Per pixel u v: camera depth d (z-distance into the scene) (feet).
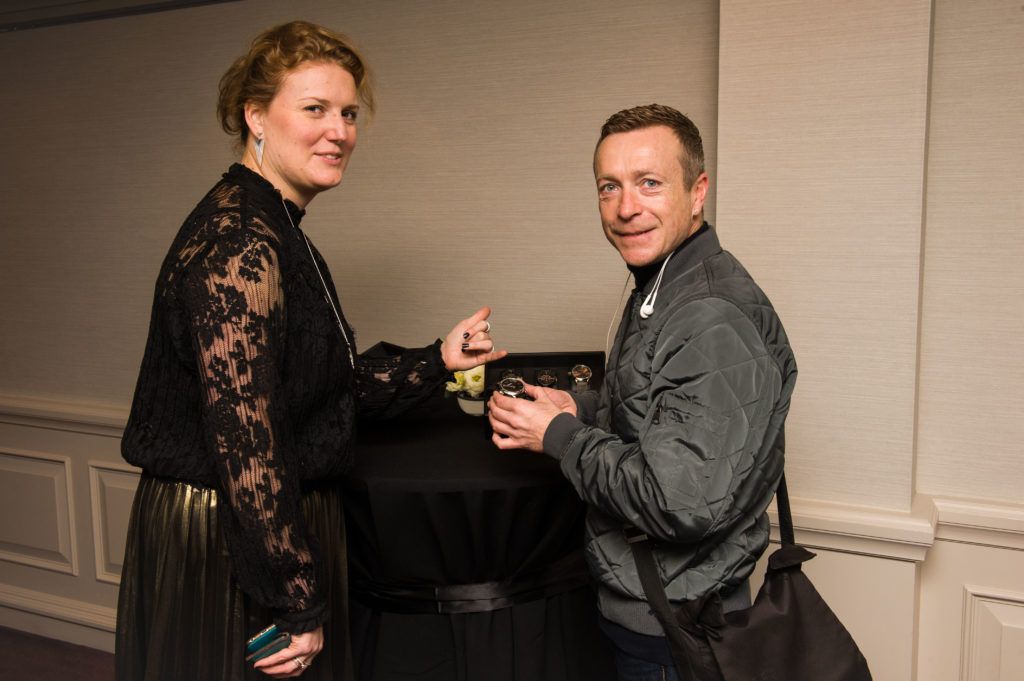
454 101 7.77
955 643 6.73
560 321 7.70
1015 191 6.20
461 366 5.81
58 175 9.50
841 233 6.11
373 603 5.15
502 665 5.03
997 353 6.40
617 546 4.48
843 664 4.38
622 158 4.37
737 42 6.17
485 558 4.97
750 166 6.25
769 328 4.24
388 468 5.06
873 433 6.27
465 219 7.89
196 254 4.14
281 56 4.41
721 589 4.46
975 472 6.57
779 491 4.75
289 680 4.65
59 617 9.91
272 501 4.14
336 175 4.65
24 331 9.95
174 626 4.57
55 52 9.29
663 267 4.50
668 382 4.09
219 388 4.06
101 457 9.57
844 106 5.99
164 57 8.80
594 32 7.25
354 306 8.39
